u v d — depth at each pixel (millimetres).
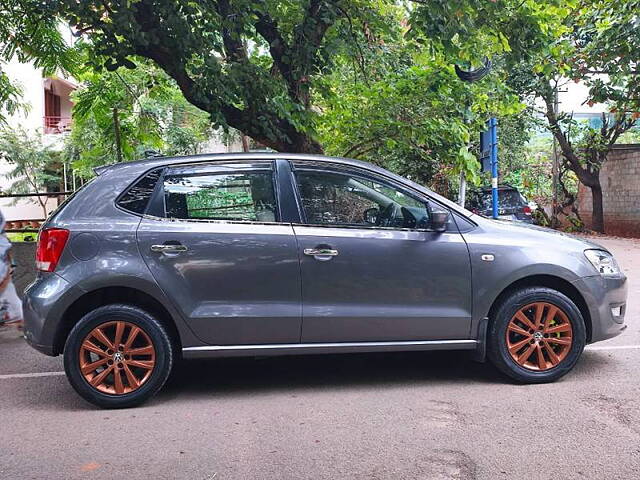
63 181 22641
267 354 4520
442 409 4285
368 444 3713
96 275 4316
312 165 4750
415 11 7359
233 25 7043
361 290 4566
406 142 9281
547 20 7574
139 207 4523
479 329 4707
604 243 16219
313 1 7801
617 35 12898
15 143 20453
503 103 9234
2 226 5871
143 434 3936
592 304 4824
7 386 5039
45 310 4312
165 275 4387
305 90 8125
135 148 11469
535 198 22922
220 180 4633
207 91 7285
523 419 4062
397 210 4738
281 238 4508
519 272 4688
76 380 4355
